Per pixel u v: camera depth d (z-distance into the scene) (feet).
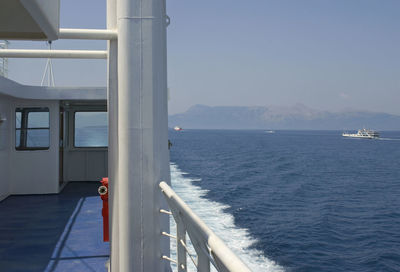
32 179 25.80
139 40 7.48
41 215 19.83
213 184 98.27
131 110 7.54
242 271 2.80
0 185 23.81
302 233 59.47
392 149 336.08
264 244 49.19
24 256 13.57
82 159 30.60
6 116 24.81
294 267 43.68
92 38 8.14
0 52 12.47
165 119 8.16
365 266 48.01
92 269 12.29
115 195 8.75
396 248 55.47
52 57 12.70
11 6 4.80
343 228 65.82
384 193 106.83
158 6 7.60
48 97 24.93
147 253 7.79
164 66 8.30
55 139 26.02
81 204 22.49
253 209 71.77
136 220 7.72
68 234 16.26
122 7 7.48
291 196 94.73
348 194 103.45
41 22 5.36
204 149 271.69
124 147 7.63
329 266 46.65
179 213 6.29
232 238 49.78
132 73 7.49
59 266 12.57
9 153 25.41
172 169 128.98
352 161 209.46
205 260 4.85
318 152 275.59
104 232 13.57
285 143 408.46
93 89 25.39
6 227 17.49
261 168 155.12
